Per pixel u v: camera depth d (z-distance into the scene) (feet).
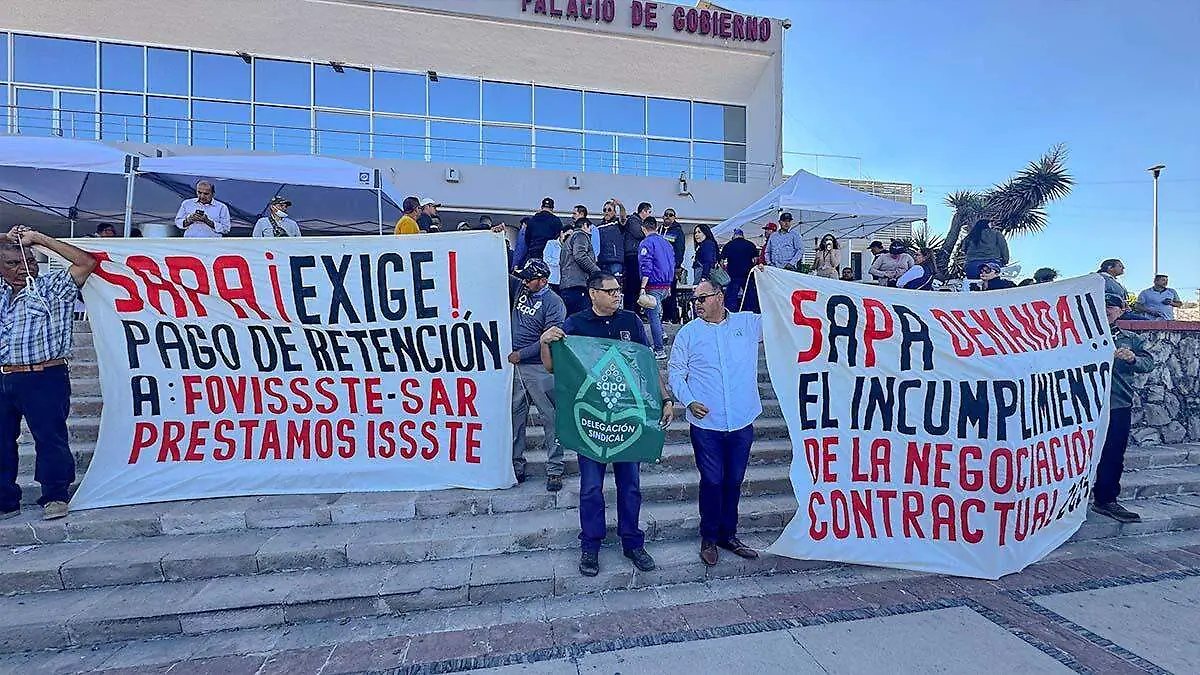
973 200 72.49
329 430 13.89
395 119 43.65
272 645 9.99
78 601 10.55
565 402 11.63
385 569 11.74
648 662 9.36
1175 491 17.12
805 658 9.43
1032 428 12.94
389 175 41.96
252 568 11.53
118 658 9.64
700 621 10.59
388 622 10.69
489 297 14.12
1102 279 14.80
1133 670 9.14
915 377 12.94
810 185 30.04
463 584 11.19
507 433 14.20
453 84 44.55
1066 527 13.62
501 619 10.73
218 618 10.42
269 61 41.50
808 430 12.84
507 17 43.47
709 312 12.48
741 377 12.27
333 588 10.94
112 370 13.19
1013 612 10.89
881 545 12.57
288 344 13.75
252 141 41.42
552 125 46.39
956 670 9.12
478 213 44.91
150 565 11.21
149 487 13.20
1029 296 14.11
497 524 13.04
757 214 31.14
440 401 14.11
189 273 13.41
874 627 10.36
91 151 21.95
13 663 9.52
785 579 12.26
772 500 14.82
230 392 13.60
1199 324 20.85
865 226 37.45
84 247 13.00
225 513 12.70
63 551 11.66
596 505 11.65
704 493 12.17
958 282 27.81
